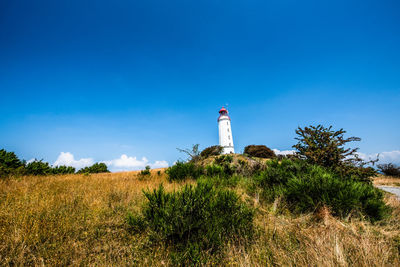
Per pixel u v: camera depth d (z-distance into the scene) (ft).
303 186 13.51
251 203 14.47
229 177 24.93
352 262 6.77
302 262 6.63
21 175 31.48
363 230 10.09
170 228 8.75
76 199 14.83
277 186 16.72
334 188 12.55
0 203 12.57
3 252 7.27
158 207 10.68
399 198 19.03
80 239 8.85
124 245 8.51
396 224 10.88
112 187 20.45
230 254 7.29
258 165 28.63
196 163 32.99
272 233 9.25
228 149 155.22
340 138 19.72
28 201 13.10
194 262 7.02
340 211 11.68
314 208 12.20
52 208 12.12
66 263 6.95
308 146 21.49
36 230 8.53
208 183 13.41
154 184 23.16
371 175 18.17
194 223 8.96
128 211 12.41
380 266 6.30
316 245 7.76
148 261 7.08
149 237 8.85
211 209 9.95
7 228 8.87
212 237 8.29
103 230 9.91
